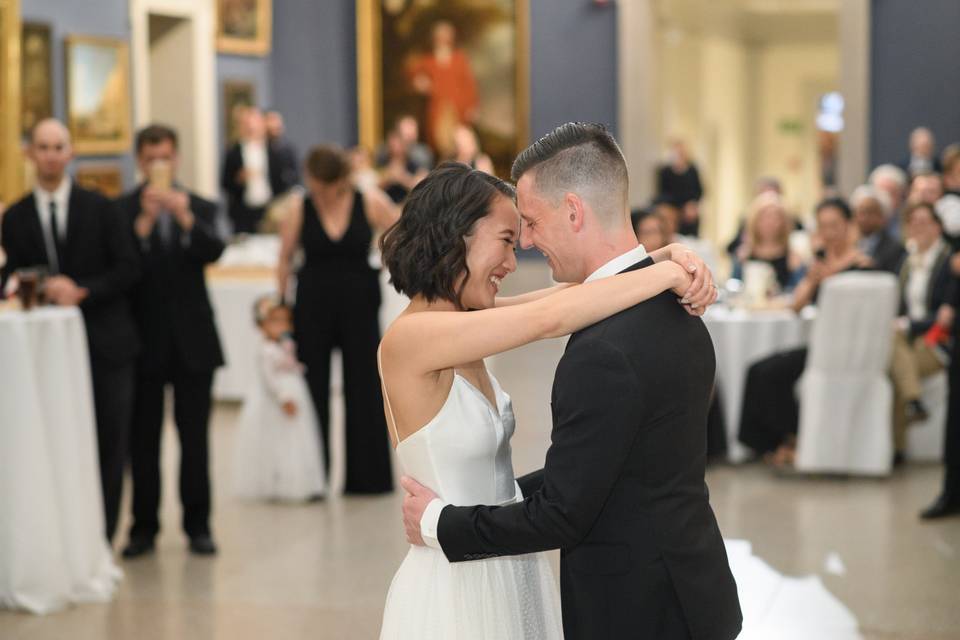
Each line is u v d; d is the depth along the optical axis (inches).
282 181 510.9
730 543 225.1
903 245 295.3
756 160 927.7
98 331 205.9
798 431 277.9
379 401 263.0
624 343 87.2
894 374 279.3
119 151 455.8
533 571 104.1
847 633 178.9
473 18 629.3
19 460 187.2
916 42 531.5
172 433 326.0
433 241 94.5
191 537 223.3
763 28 860.0
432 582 97.2
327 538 231.1
